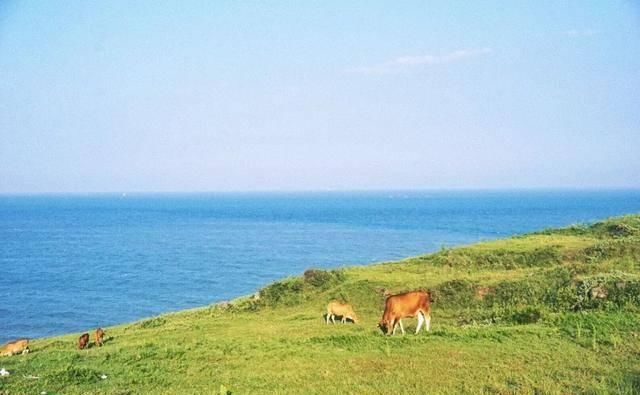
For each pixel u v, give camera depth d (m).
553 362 16.27
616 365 15.88
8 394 15.76
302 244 113.00
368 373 16.25
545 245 39.19
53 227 168.88
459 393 14.16
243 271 80.38
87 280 74.75
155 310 56.66
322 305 32.66
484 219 165.38
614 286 24.61
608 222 45.62
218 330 27.19
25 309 57.31
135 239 130.75
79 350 23.92
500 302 27.89
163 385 16.41
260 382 16.02
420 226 146.88
